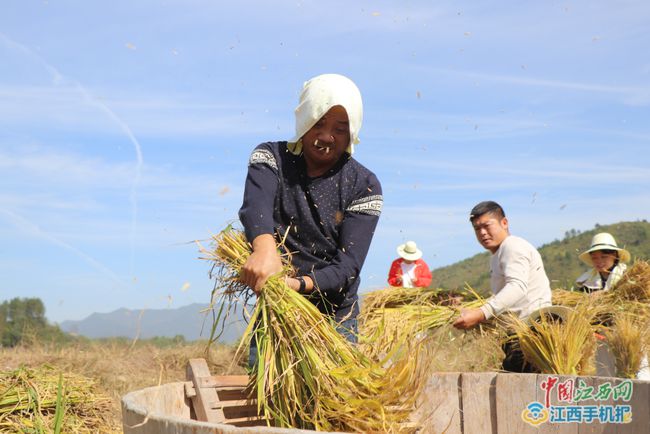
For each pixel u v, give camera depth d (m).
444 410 3.22
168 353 8.21
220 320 2.88
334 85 3.04
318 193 3.20
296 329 2.67
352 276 3.11
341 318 3.18
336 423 2.54
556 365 4.50
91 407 4.43
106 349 8.13
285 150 3.22
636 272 6.14
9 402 4.14
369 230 3.21
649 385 2.86
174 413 2.83
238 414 3.02
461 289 6.86
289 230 3.21
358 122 3.12
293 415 2.59
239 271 2.87
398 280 8.81
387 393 2.44
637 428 2.88
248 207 3.04
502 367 4.93
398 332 3.05
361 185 3.24
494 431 3.19
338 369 2.57
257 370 2.91
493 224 5.58
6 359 7.33
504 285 5.51
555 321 4.80
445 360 4.18
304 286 2.96
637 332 4.90
